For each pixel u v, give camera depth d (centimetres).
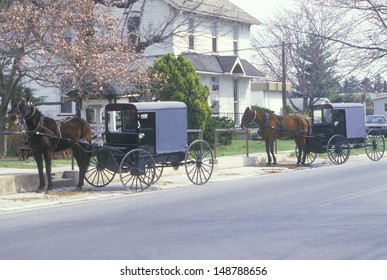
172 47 4372
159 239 1227
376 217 1452
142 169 2045
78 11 2845
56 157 2862
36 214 1605
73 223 1443
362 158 3359
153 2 4234
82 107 3438
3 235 1309
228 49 4956
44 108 3956
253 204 1692
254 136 4578
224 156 3041
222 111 4734
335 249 1122
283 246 1148
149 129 2075
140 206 1708
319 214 1504
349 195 1834
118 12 4228
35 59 2755
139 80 3136
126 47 3106
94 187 2152
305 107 5759
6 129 2822
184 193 1989
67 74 2752
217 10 4469
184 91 3478
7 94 2800
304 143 2950
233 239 1214
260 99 6306
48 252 1127
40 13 2683
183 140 2175
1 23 2661
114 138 2119
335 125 2983
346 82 3375
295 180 2314
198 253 1095
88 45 2858
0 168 2364
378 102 7919
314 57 4941
